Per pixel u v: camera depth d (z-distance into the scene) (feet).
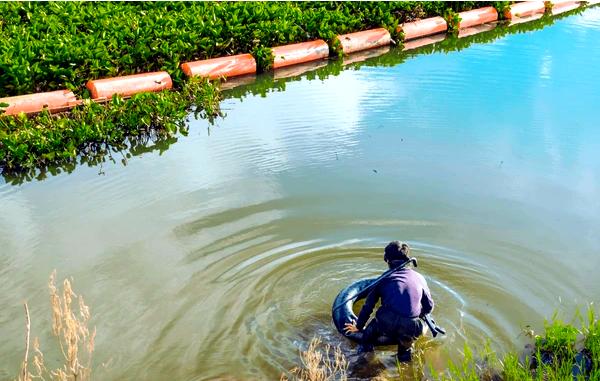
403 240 24.07
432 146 32.22
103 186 29.01
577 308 19.01
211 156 31.86
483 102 37.96
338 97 39.68
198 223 25.44
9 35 41.01
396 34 51.13
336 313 19.52
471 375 16.98
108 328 19.66
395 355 18.57
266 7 48.49
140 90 38.68
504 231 24.58
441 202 26.84
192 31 43.39
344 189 28.04
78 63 38.55
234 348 18.88
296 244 23.91
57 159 31.81
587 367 17.47
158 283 21.76
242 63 43.39
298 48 46.14
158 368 18.08
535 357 18.06
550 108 36.70
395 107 37.65
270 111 37.73
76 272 22.39
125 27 42.45
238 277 22.06
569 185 28.02
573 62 45.34
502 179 28.71
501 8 58.23
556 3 62.18
